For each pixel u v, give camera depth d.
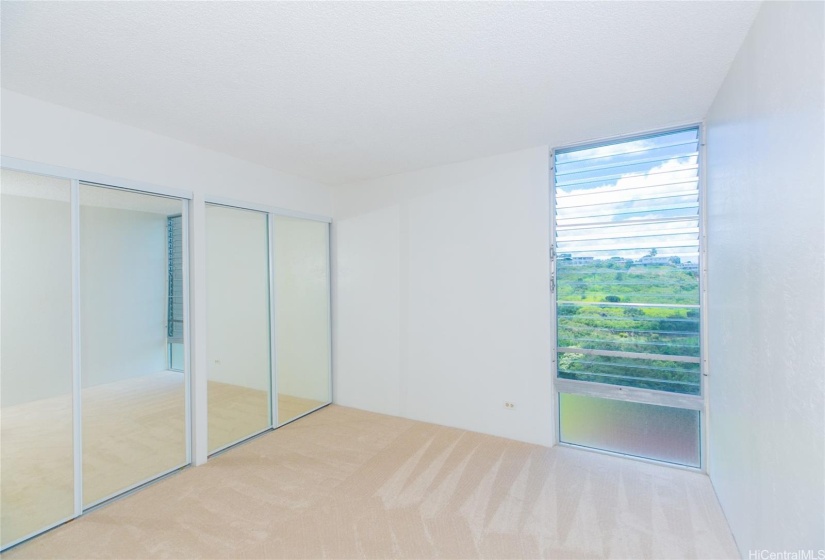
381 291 4.10
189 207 3.05
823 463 1.15
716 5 1.53
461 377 3.65
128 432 2.68
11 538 2.15
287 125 2.69
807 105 1.20
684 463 2.89
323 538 2.13
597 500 2.46
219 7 1.48
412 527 2.21
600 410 3.16
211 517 2.33
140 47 1.75
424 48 1.79
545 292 3.23
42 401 2.29
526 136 2.98
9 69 1.91
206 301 3.17
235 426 3.40
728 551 1.98
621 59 1.92
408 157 3.45
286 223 3.91
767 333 1.55
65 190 2.37
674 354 2.84
